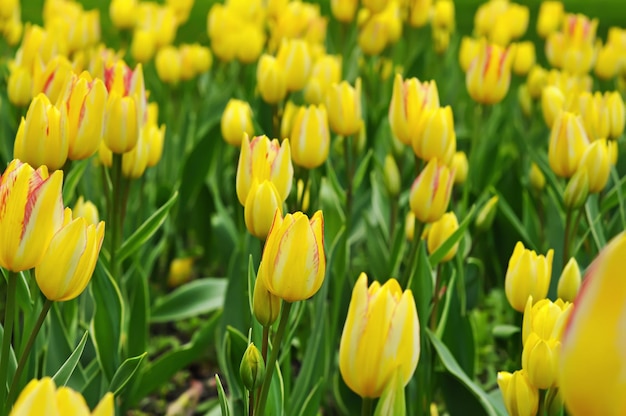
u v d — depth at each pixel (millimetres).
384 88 2945
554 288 1749
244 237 1858
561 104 1896
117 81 1585
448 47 3518
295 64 1878
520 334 1658
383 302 1188
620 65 2768
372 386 1201
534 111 2664
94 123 1434
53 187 1226
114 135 1550
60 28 2287
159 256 2498
